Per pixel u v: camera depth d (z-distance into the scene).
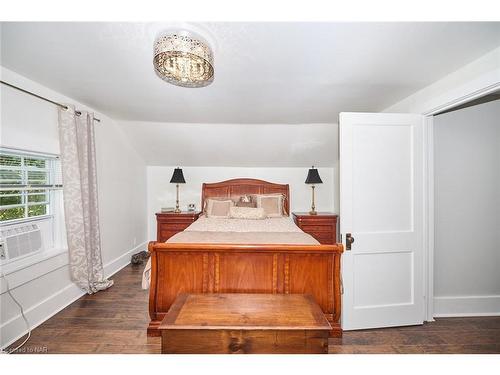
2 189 1.75
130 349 1.60
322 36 1.28
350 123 1.85
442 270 2.09
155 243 1.63
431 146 1.98
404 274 1.92
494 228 2.11
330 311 1.62
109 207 2.98
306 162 3.94
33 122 1.92
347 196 1.84
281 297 1.46
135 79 1.87
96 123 2.73
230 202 3.62
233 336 1.16
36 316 1.87
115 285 2.63
